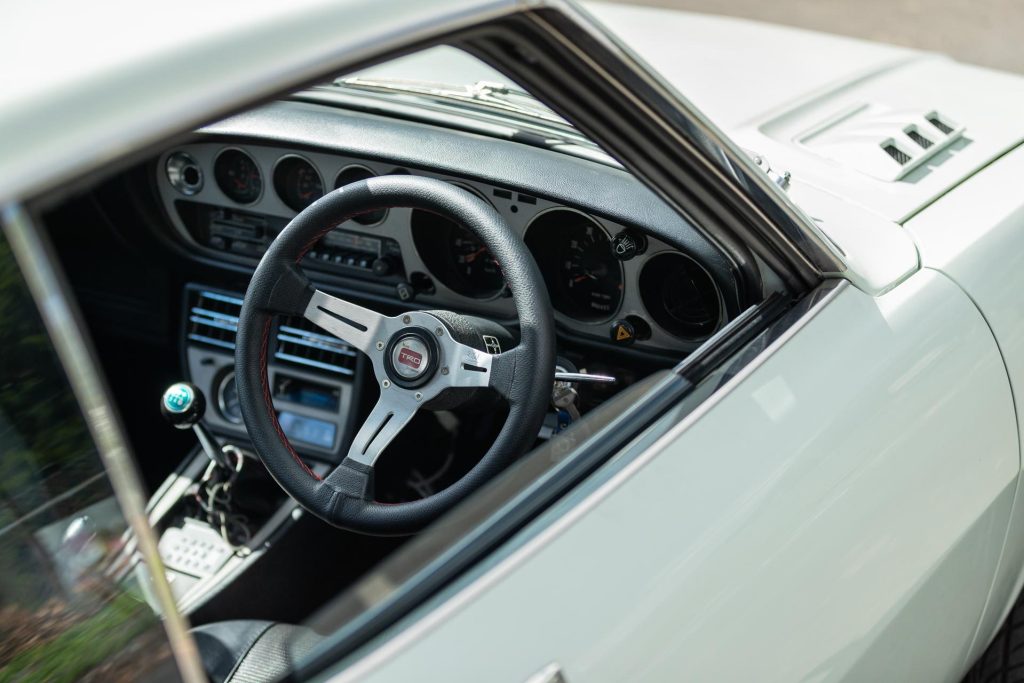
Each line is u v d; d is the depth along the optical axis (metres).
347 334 1.68
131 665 0.87
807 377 1.41
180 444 2.49
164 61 0.84
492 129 2.11
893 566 1.49
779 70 2.56
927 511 1.54
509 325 2.21
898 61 2.65
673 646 1.15
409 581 1.05
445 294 2.26
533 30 1.10
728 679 1.22
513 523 1.12
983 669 2.19
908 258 1.68
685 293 1.97
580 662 1.07
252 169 2.36
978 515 1.68
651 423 1.27
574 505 1.14
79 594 0.87
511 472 1.24
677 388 1.33
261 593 2.14
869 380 1.47
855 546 1.41
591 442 1.23
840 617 1.40
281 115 2.26
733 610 1.22
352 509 1.62
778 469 1.31
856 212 1.79
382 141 2.13
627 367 2.12
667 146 1.30
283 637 1.36
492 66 1.16
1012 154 2.13
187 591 2.10
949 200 1.92
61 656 0.87
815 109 2.32
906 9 5.82
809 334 1.46
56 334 0.76
